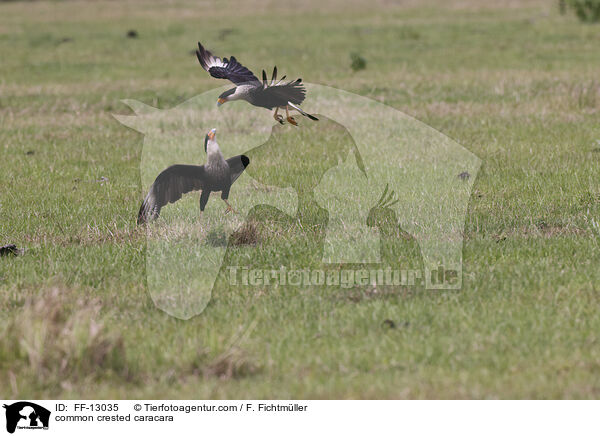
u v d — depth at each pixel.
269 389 21.77
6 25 135.88
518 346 23.47
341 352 23.36
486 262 30.19
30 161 50.91
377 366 22.61
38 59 100.88
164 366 22.72
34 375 21.81
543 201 38.34
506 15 134.50
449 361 22.75
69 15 150.88
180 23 133.75
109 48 109.88
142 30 125.75
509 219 35.72
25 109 68.25
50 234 35.22
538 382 21.59
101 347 22.50
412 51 101.19
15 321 23.09
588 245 31.55
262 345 24.06
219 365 22.50
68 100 72.19
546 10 137.88
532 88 70.44
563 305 26.19
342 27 124.75
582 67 83.75
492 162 46.62
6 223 37.06
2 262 31.61
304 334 24.58
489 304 26.45
